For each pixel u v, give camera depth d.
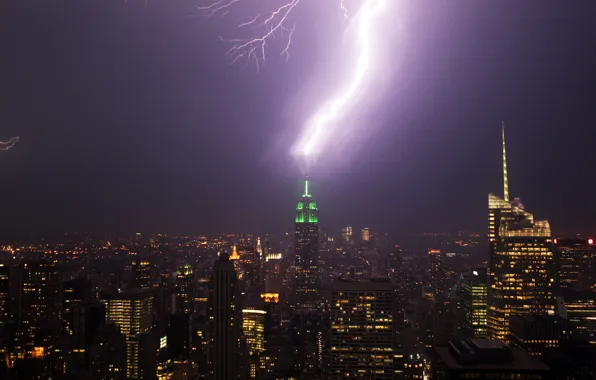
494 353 153.38
